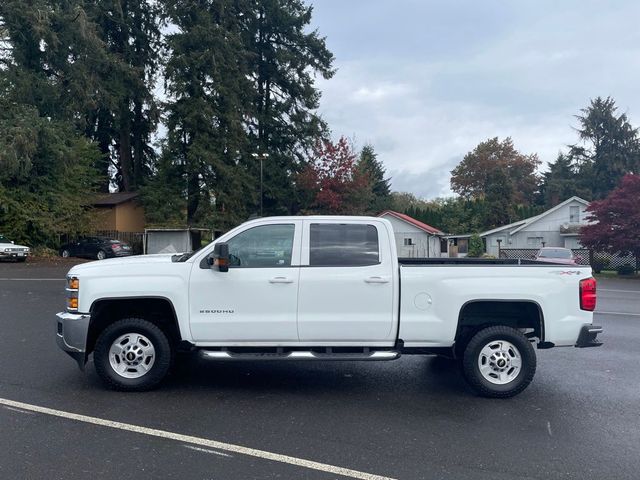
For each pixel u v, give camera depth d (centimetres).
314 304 657
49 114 3588
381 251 668
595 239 2969
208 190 4306
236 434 532
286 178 5056
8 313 1237
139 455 480
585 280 676
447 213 6962
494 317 700
